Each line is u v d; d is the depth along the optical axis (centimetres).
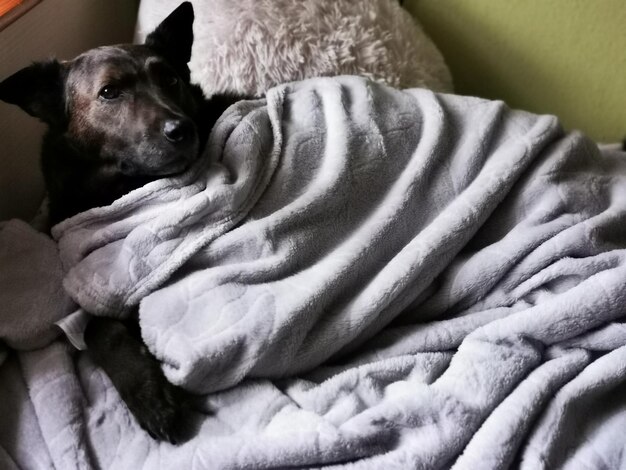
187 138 112
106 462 94
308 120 123
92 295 104
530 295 112
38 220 134
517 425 88
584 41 169
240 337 96
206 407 98
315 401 96
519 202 121
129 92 120
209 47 145
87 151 122
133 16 179
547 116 130
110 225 109
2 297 109
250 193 111
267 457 87
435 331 106
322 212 113
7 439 97
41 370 103
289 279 105
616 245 116
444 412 90
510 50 178
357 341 107
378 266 112
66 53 147
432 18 183
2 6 127
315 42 146
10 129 132
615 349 101
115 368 101
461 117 131
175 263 104
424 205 120
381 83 140
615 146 158
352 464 87
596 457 88
